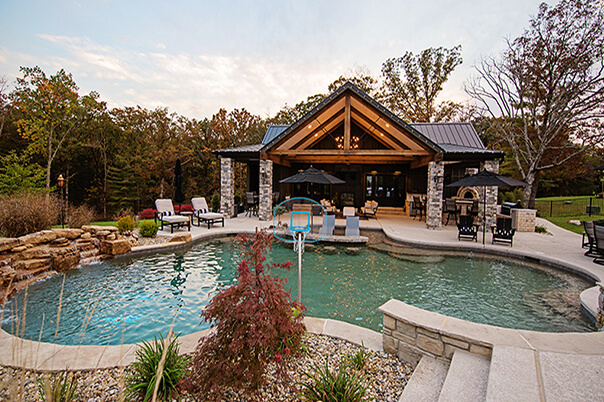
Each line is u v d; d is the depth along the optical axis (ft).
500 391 7.47
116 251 26.40
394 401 8.83
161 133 103.24
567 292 20.01
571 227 45.50
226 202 50.06
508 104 67.05
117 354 10.96
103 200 96.27
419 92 92.89
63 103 79.87
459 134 54.24
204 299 18.17
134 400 8.66
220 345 8.66
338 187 66.03
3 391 8.33
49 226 26.73
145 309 16.70
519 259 27.53
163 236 33.27
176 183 48.75
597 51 53.21
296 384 9.31
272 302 8.64
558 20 55.36
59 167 92.02
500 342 9.36
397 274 23.53
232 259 26.78
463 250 30.40
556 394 7.29
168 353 9.37
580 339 9.66
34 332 13.85
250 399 8.66
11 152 71.56
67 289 19.30
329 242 32.78
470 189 48.88
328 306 17.80
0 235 24.26
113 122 99.76
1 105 72.84
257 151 46.98
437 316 10.99
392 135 44.55
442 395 8.11
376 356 11.21
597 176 87.51
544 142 59.21
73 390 8.56
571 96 56.39
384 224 44.32
